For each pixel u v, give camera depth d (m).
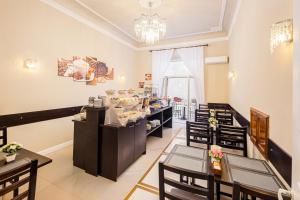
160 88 6.57
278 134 1.58
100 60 4.81
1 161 1.50
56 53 3.47
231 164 1.67
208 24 4.78
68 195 2.09
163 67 6.49
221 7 3.77
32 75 3.03
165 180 1.28
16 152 1.63
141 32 3.81
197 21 4.55
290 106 1.35
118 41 5.70
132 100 2.94
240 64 3.44
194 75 5.96
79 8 3.75
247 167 1.61
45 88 3.27
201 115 4.57
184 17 4.30
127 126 2.67
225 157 1.83
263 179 1.41
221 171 1.50
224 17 4.27
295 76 0.95
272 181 1.38
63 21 3.61
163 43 6.45
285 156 1.40
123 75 6.06
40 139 3.22
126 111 2.85
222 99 5.64
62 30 3.59
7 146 1.54
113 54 5.44
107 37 5.11
